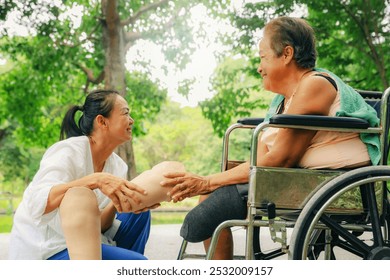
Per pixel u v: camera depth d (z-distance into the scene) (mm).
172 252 4180
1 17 9508
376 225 1826
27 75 11289
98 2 11000
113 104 2043
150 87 11883
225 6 10781
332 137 1903
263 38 2012
